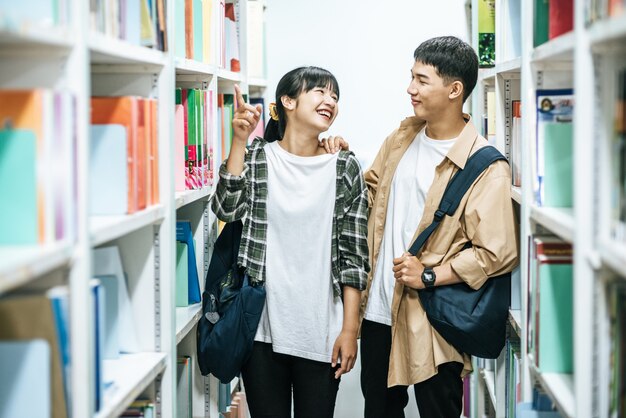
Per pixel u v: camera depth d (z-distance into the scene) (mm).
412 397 4012
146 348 2078
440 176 2512
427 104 2525
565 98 1986
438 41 2523
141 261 2070
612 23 1238
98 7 1603
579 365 1473
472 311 2428
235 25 3305
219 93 3172
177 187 2369
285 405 2508
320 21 4199
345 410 4098
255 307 2344
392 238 2627
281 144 2512
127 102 1749
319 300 2387
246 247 2400
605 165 1419
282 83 2469
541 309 1867
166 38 2033
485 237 2391
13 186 1288
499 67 2650
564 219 1677
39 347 1246
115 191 1729
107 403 1602
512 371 2611
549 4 1929
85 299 1412
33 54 1397
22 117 1289
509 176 2465
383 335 2674
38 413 1246
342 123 4230
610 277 1449
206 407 2793
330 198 2406
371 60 4188
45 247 1287
